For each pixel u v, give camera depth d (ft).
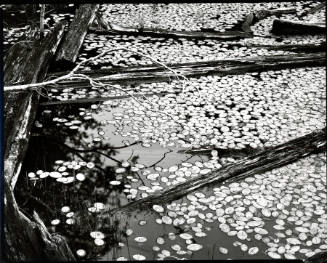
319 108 12.80
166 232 8.60
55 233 8.39
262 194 9.55
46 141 11.10
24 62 12.92
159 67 14.16
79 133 11.47
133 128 11.70
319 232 8.59
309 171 10.27
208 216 8.95
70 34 15.37
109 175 10.07
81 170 10.25
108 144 11.07
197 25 18.34
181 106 12.71
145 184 9.87
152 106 12.66
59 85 13.34
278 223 8.79
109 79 13.69
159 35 17.10
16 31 15.74
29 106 11.34
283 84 14.14
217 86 13.91
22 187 9.62
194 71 14.35
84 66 14.52
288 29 17.51
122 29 17.06
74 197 9.46
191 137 11.37
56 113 12.23
